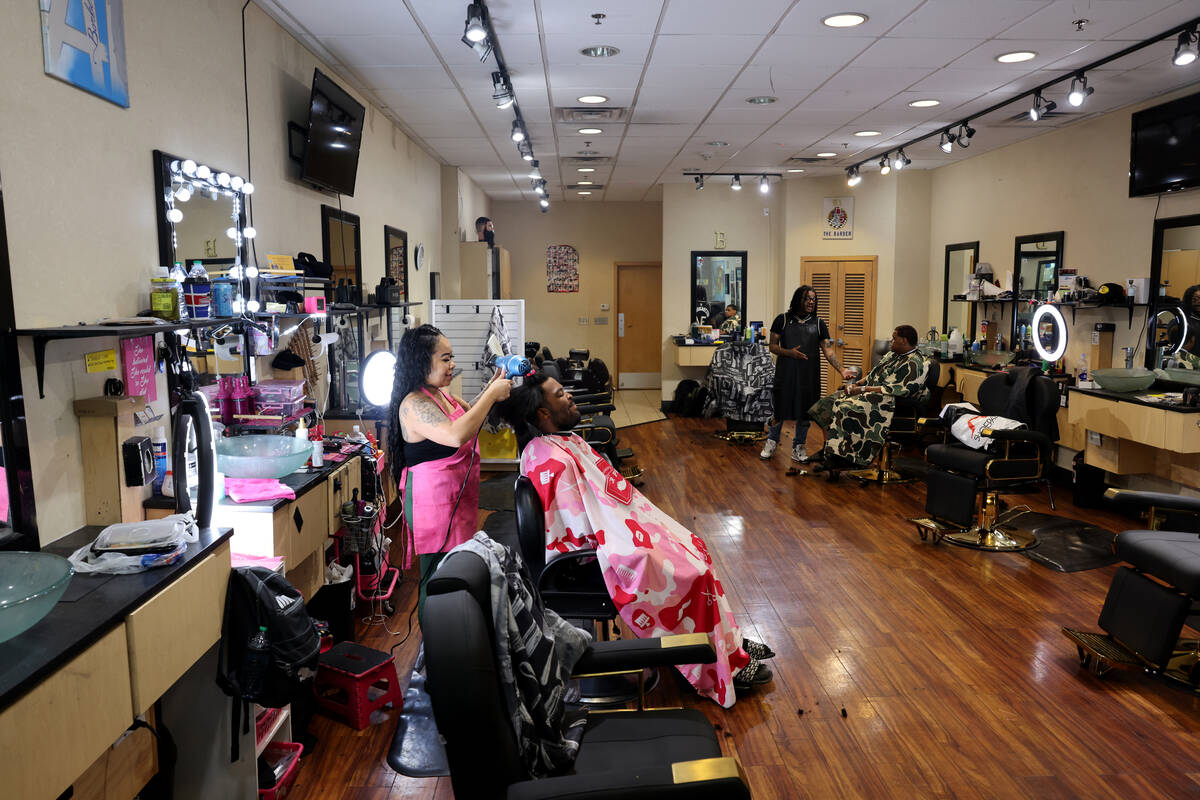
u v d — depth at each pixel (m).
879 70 4.54
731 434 7.77
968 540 4.41
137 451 2.22
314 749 2.49
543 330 11.84
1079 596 3.67
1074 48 4.12
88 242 2.20
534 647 1.69
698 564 2.64
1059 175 6.15
